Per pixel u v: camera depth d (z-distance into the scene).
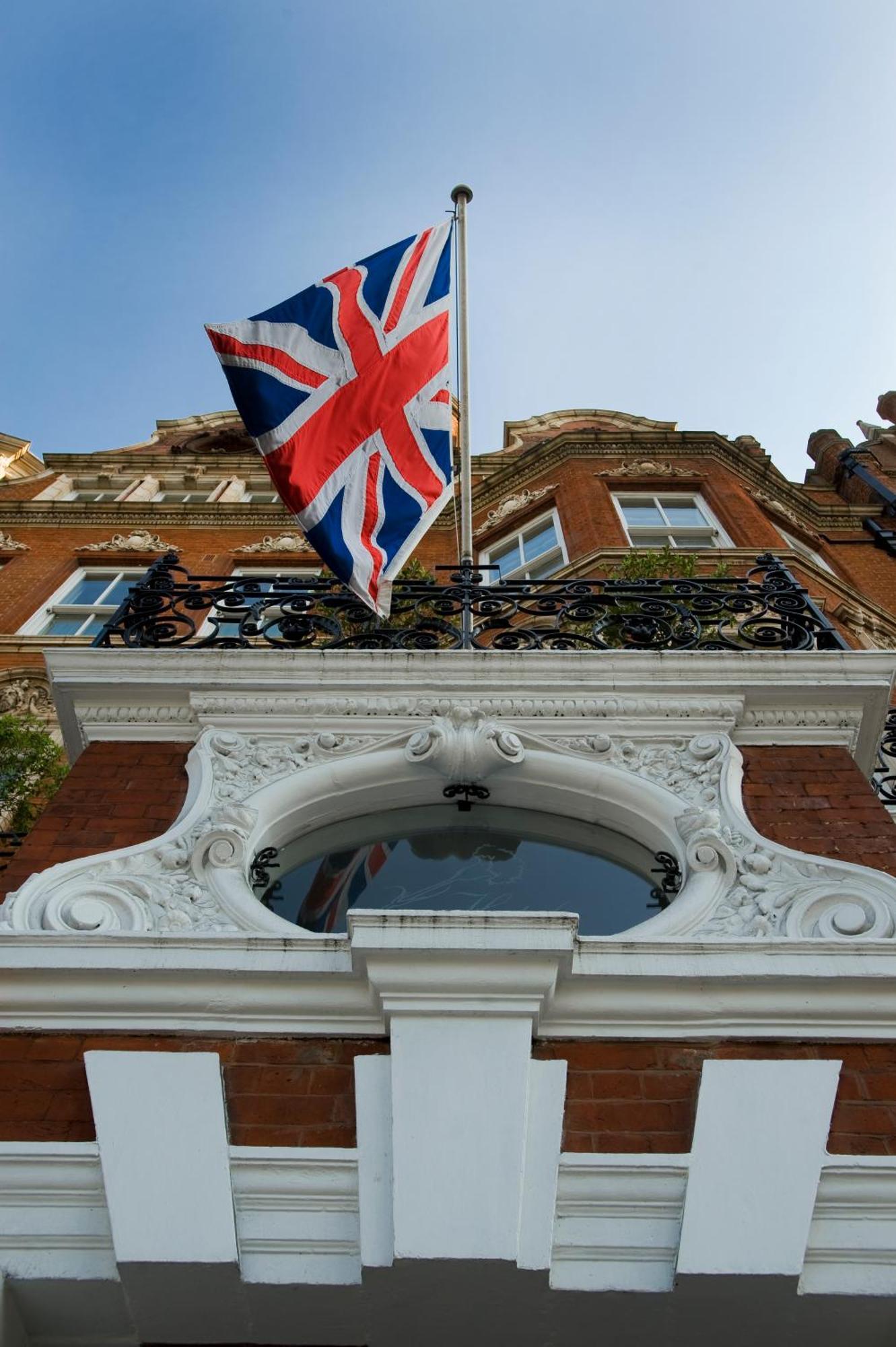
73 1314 3.70
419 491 7.91
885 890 4.93
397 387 8.37
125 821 5.59
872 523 21.72
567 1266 3.61
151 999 4.38
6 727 8.95
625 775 5.93
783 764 6.14
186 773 5.99
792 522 20.36
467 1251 3.52
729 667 6.51
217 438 27.27
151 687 6.41
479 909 5.38
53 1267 3.63
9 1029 4.36
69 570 18.98
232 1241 3.59
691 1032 4.35
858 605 16.17
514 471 20.22
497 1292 3.58
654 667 6.49
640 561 11.52
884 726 6.84
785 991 4.41
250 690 6.39
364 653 6.51
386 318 8.72
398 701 6.35
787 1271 3.49
